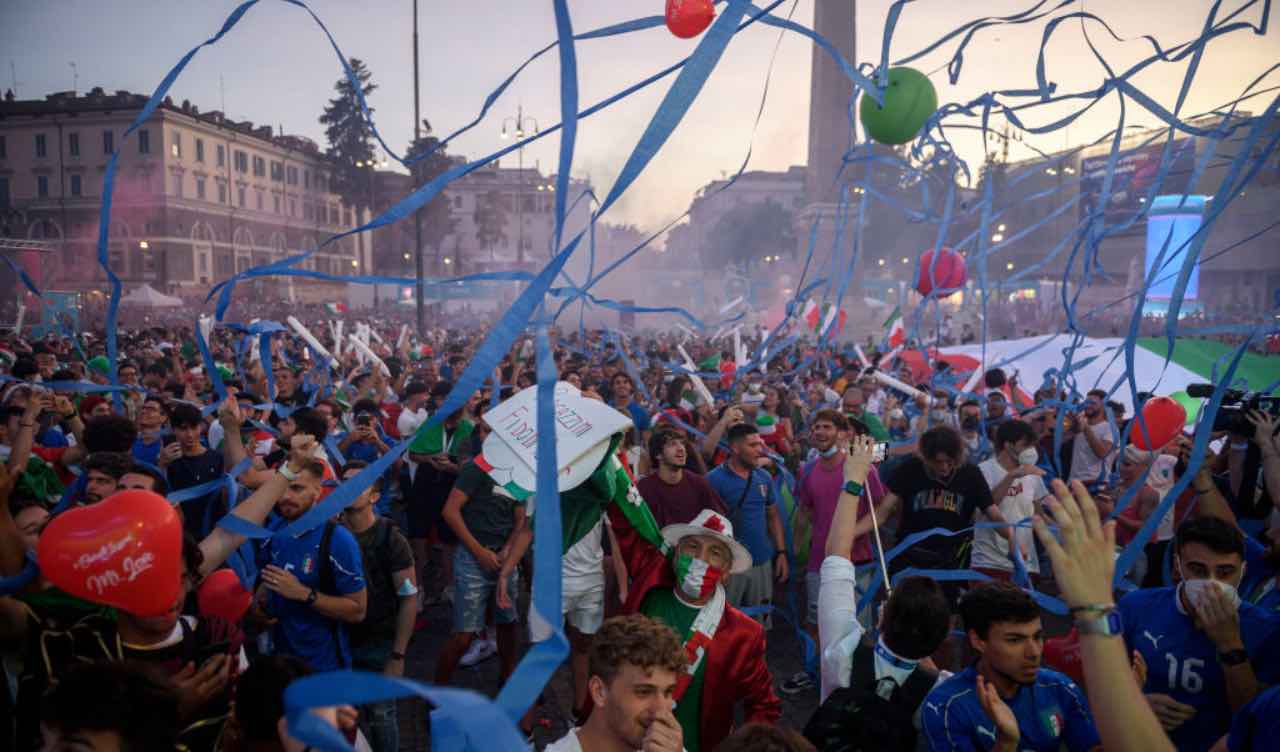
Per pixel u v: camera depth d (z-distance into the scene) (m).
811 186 30.38
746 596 5.71
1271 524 3.95
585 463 3.02
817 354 9.87
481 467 3.00
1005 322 31.14
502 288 59.97
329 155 80.69
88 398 7.11
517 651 5.86
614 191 1.28
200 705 2.48
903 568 5.15
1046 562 7.47
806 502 5.68
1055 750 2.45
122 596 2.11
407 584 3.97
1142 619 2.92
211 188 69.44
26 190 65.31
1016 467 5.68
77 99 65.06
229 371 9.64
